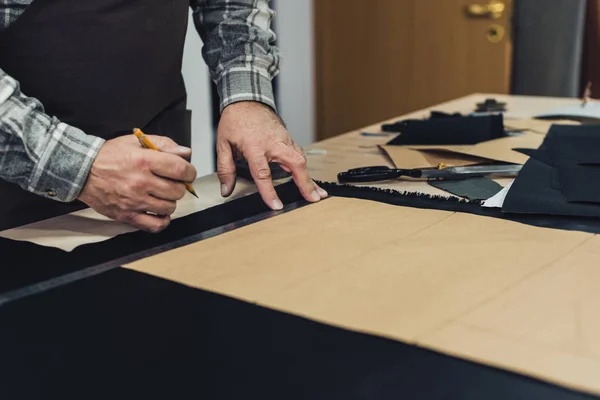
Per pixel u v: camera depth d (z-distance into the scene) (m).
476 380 0.46
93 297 0.62
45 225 0.84
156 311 0.58
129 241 0.77
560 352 0.49
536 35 2.48
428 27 2.77
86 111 0.95
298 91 3.06
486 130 1.19
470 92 2.75
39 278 0.67
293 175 0.89
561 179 0.88
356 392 0.45
